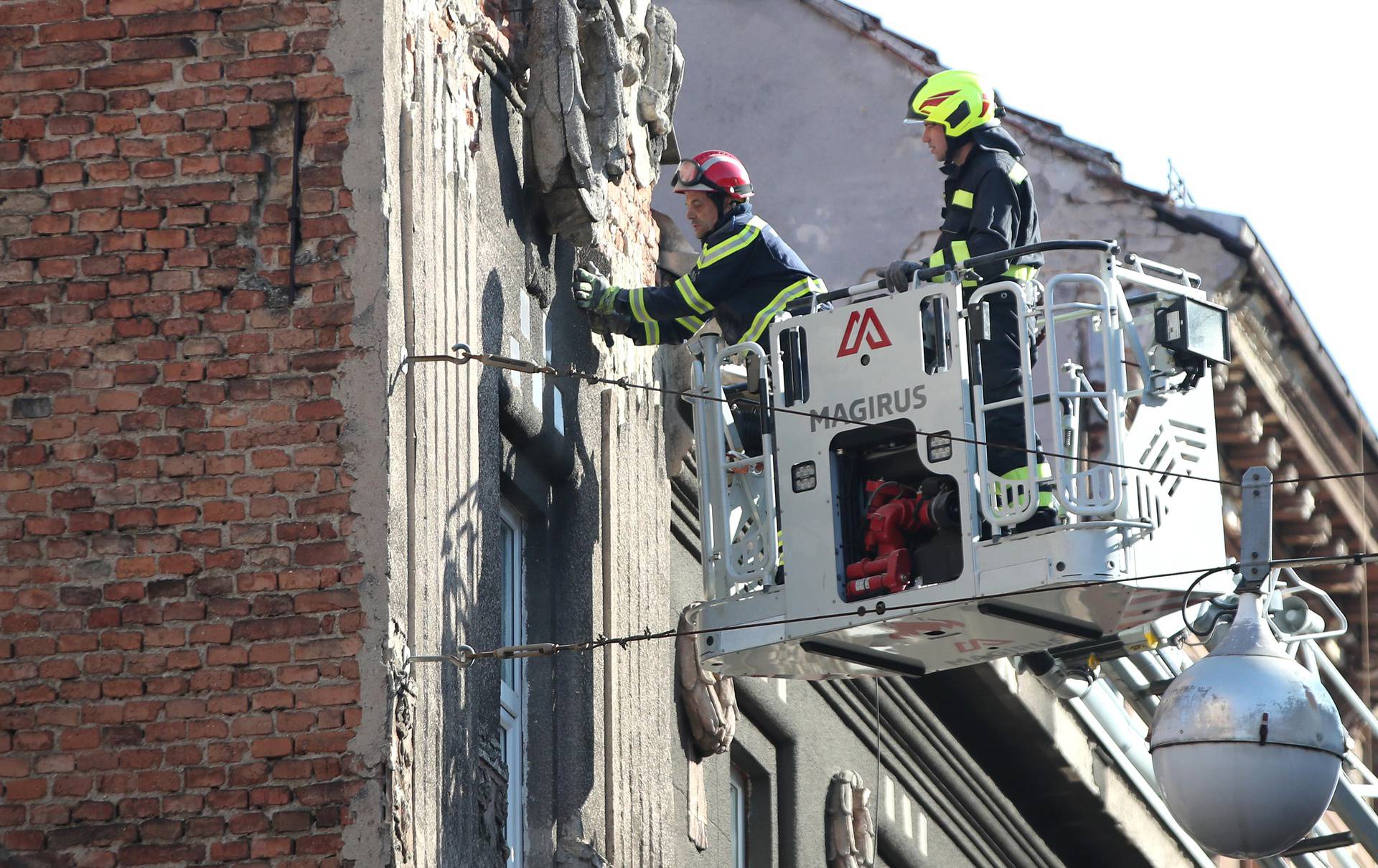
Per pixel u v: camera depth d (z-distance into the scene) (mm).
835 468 28109
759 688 38656
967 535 26938
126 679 23453
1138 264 27906
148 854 22938
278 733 23141
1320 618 38688
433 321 25469
